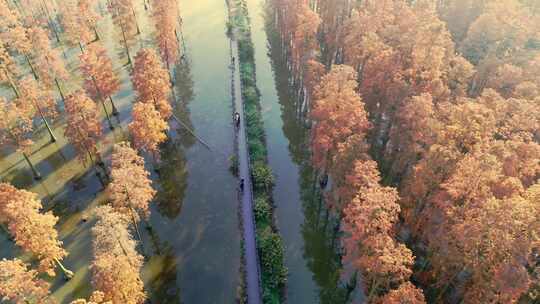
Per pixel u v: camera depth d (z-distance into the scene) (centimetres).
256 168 7662
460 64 7675
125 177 5531
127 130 8975
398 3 9812
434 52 7231
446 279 5291
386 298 4384
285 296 6075
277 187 7862
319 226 7169
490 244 4322
